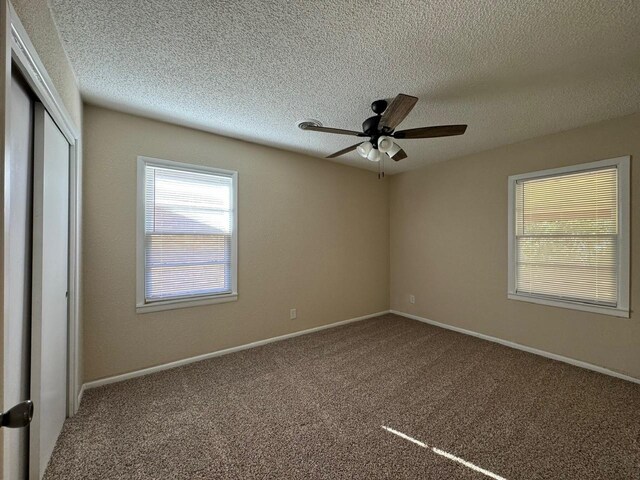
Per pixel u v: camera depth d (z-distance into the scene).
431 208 4.41
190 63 1.92
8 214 0.74
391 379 2.65
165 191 2.88
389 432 1.92
